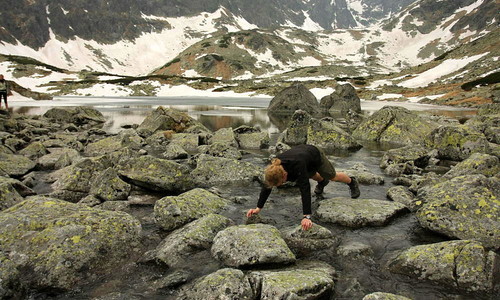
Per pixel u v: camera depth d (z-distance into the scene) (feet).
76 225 12.21
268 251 11.00
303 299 9.11
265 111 93.04
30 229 12.05
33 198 14.24
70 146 32.27
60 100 139.13
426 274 10.41
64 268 10.68
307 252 12.03
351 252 11.83
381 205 15.29
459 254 10.52
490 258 10.26
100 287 10.28
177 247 11.88
